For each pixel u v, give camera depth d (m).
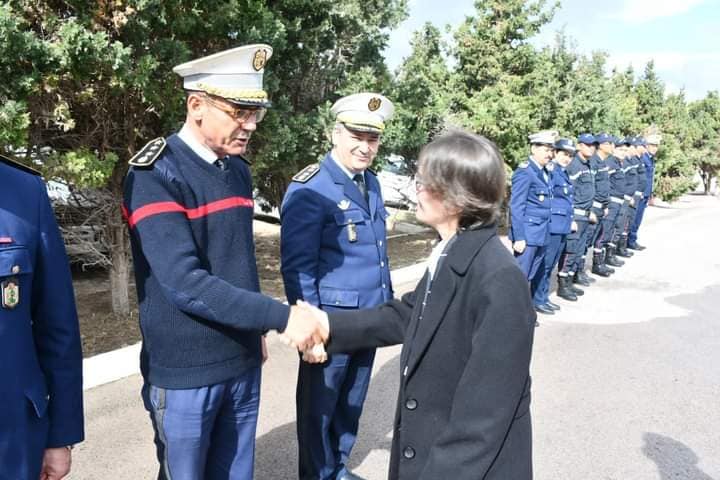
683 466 3.20
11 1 3.71
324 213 2.67
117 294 5.29
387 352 4.80
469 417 1.42
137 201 1.91
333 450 2.90
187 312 1.93
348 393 2.85
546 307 6.24
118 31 4.11
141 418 3.43
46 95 4.03
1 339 1.48
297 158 6.21
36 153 4.47
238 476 2.25
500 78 10.59
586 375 4.46
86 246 5.32
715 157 22.69
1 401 1.48
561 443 3.42
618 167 8.22
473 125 9.44
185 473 2.07
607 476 3.09
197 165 2.02
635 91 19.27
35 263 1.59
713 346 5.20
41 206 1.62
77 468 2.92
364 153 2.72
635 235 10.20
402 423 1.64
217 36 4.95
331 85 7.08
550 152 5.73
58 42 3.69
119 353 4.31
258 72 2.05
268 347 4.69
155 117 5.09
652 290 7.34
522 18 10.52
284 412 3.64
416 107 7.54
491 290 1.45
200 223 2.01
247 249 2.16
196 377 2.00
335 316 2.05
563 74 12.52
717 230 12.69
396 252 9.23
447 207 1.56
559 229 6.04
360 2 7.09
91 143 4.91
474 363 1.43
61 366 1.68
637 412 3.84
